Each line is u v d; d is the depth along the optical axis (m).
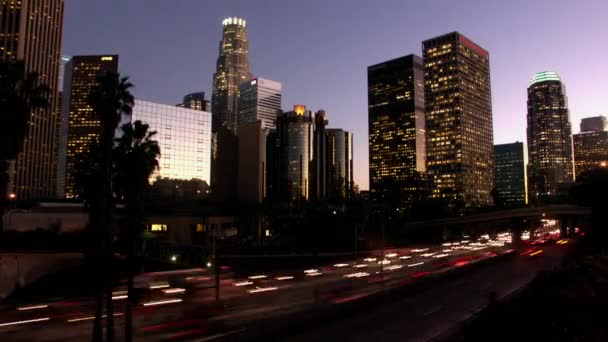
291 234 127.06
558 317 34.78
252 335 26.89
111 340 28.95
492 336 28.31
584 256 80.00
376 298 39.34
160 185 163.38
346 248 115.38
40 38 191.50
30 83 30.95
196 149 177.12
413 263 85.19
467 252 111.12
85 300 49.00
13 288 55.31
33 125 186.88
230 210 151.50
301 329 30.45
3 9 176.50
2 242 69.31
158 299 48.03
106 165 30.39
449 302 41.06
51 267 62.12
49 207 97.19
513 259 85.38
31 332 33.88
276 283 61.09
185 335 31.91
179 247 101.19
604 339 30.30
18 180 176.38
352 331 30.64
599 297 42.53
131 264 31.39
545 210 140.88
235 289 55.19
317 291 44.59
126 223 32.09
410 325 32.28
